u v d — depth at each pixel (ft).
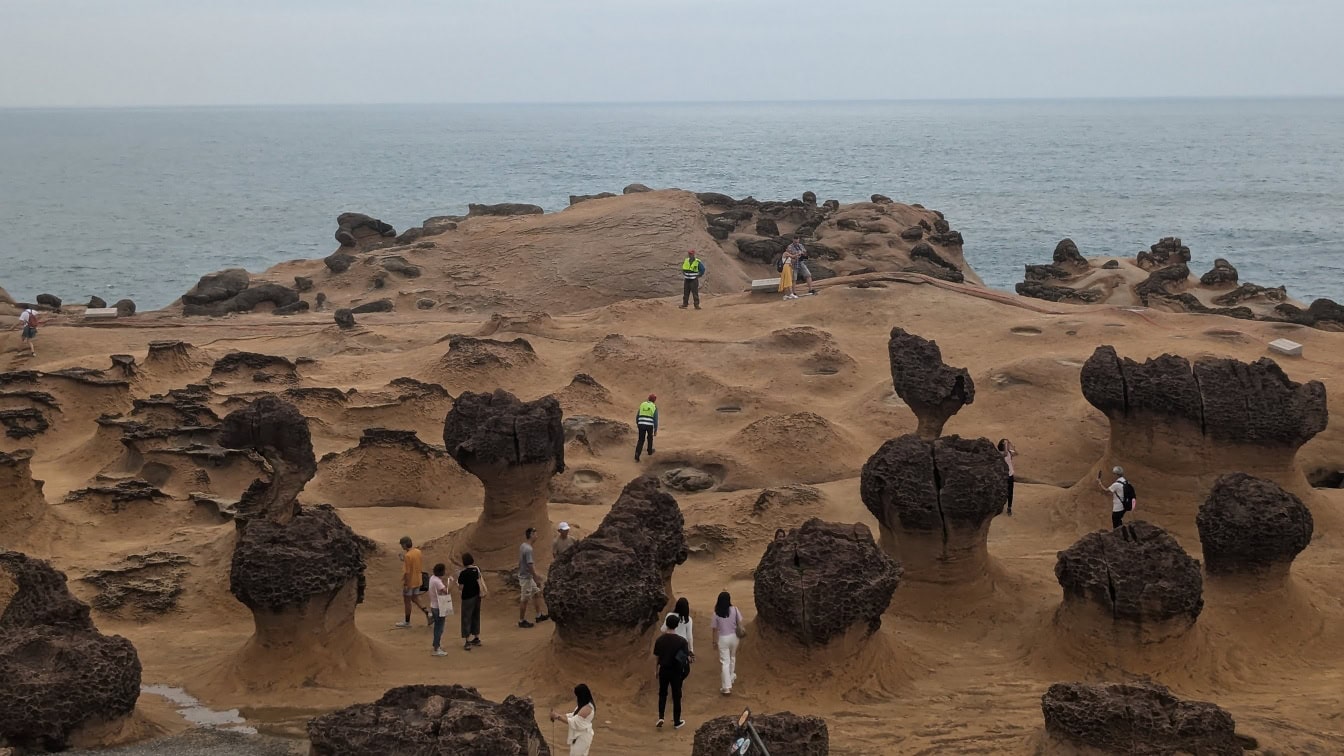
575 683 59.00
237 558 60.44
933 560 69.92
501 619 75.82
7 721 48.73
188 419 108.88
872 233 259.39
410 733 41.09
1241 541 65.82
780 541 61.41
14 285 345.51
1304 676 61.82
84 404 121.90
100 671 50.70
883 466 70.23
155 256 404.36
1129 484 82.02
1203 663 60.59
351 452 104.37
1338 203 534.78
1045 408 110.63
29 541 84.84
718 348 132.57
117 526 91.30
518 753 40.60
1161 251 216.74
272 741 50.60
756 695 58.29
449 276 214.28
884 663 60.44
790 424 108.99
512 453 79.77
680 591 78.95
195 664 65.62
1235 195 575.79
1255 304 193.57
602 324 146.61
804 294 154.40
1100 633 60.49
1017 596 71.56
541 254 216.33
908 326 138.31
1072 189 618.03
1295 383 86.22
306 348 151.74
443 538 85.35
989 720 53.98
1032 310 142.10
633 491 70.85
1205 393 85.25
